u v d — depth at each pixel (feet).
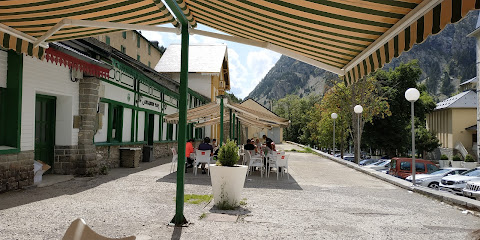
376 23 11.80
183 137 20.22
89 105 39.22
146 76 60.18
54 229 18.38
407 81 154.30
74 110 38.34
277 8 12.76
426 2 9.50
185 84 19.92
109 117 48.52
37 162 32.76
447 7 8.82
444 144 194.08
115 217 21.38
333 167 63.52
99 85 41.14
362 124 112.57
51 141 37.70
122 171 45.60
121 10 15.57
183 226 19.97
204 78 120.47
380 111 126.72
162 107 75.87
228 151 26.12
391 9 10.48
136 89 58.85
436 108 199.00
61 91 35.88
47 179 34.24
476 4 7.86
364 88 111.96
